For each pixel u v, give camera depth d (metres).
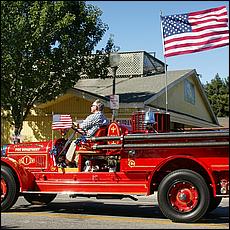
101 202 11.25
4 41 17.16
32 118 22.86
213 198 8.41
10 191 8.89
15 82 18.30
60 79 18.89
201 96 31.92
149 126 8.69
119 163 8.61
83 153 8.80
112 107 14.07
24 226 7.57
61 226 7.57
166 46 13.14
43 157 9.26
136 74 27.08
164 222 8.00
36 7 17.36
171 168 8.27
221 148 7.74
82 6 19.16
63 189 8.80
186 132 7.91
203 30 12.84
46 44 17.89
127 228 7.38
